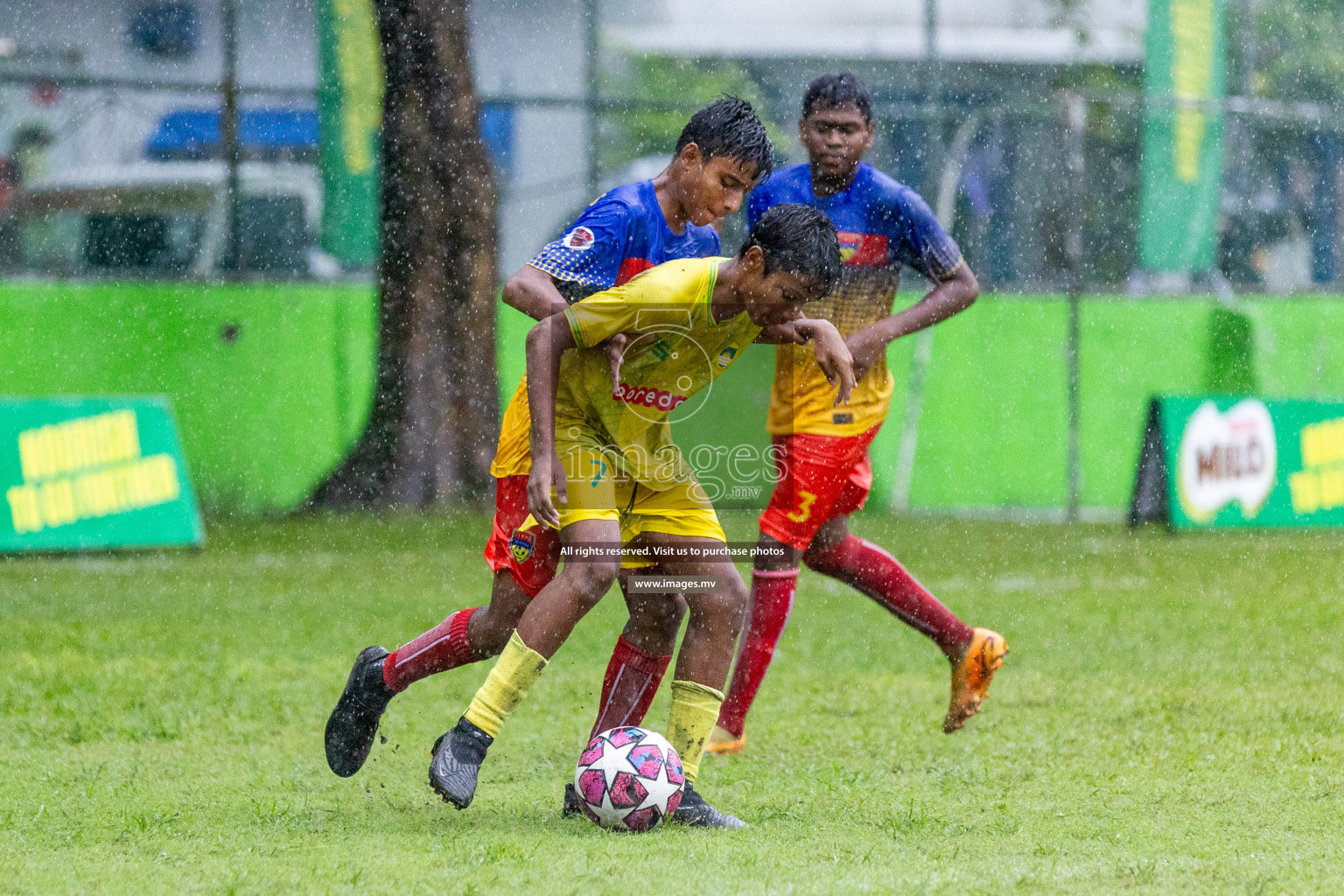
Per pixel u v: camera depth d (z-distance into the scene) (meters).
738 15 46.09
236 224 42.72
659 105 45.16
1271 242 48.72
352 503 41.94
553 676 19.44
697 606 12.00
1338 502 41.62
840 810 12.02
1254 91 50.50
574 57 45.62
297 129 42.91
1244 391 46.94
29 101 42.47
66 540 33.53
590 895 9.07
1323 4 51.78
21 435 33.44
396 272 42.00
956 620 15.23
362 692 12.35
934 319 15.62
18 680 18.75
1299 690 18.52
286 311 42.38
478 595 27.56
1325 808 11.91
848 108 15.55
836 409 14.95
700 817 11.40
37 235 42.56
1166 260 46.03
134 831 11.03
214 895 9.11
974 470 45.31
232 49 42.34
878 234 15.94
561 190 44.72
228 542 35.75
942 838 10.87
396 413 42.09
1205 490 40.06
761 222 11.34
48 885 9.38
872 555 15.45
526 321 43.53
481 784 13.20
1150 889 9.23
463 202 42.16
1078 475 44.94
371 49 41.97
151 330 41.81
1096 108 46.81
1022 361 45.44
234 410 42.12
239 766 13.96
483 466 42.66
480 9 45.12
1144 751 14.52
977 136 46.00
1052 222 46.03
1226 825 11.29
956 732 15.91
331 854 10.26
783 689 19.11
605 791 11.16
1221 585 29.80
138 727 15.83
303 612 25.30
